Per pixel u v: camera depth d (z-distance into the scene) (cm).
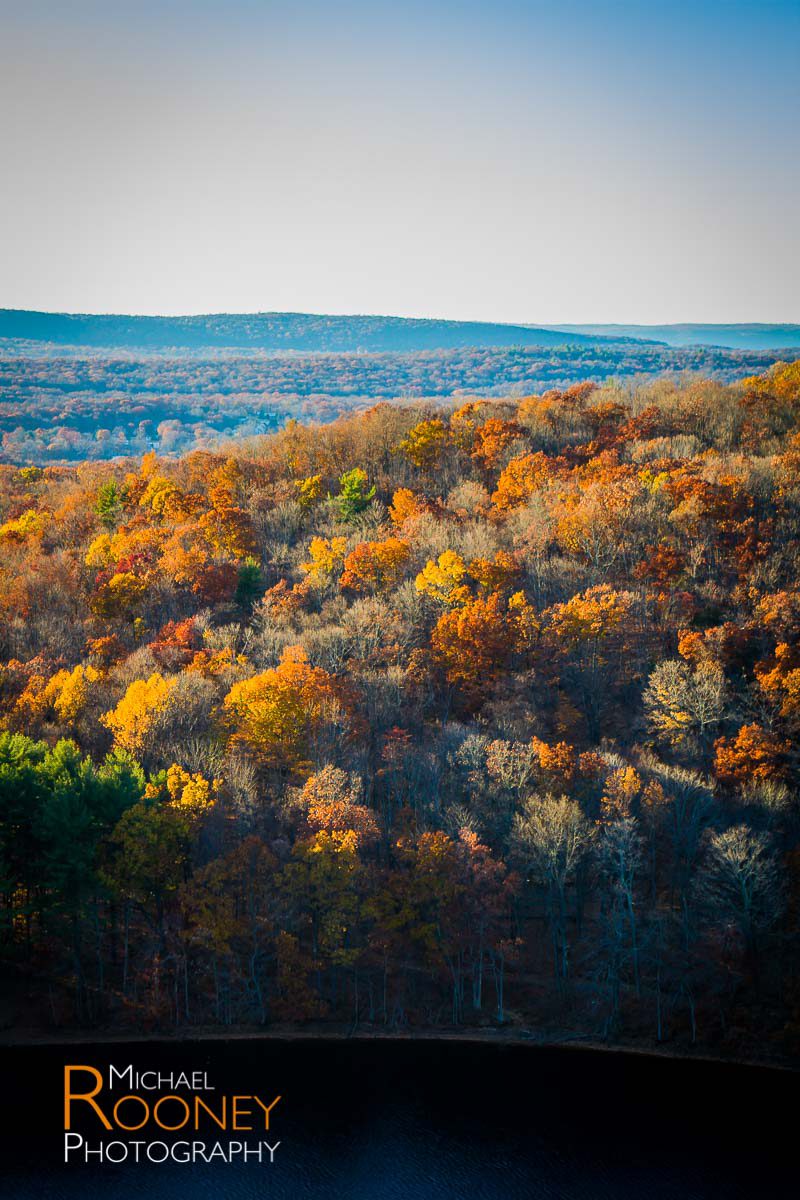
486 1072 7831
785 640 10725
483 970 8944
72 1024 8394
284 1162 6806
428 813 9256
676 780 9044
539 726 10231
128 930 8981
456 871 8469
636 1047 8131
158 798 8894
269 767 9962
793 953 8362
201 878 8300
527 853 8556
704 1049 8056
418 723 10594
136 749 9669
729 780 9456
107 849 8675
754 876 8212
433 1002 8688
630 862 8462
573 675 10981
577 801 8981
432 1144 6969
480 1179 6625
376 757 10181
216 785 8906
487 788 9206
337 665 11238
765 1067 7838
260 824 8975
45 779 8838
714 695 9981
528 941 9175
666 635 11469
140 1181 6581
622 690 10906
